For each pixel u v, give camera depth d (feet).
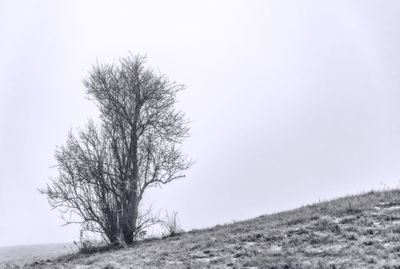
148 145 129.08
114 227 122.42
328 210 92.84
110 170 125.90
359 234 71.41
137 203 125.29
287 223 89.45
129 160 127.13
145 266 71.20
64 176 123.03
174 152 129.59
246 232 89.81
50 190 121.80
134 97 130.82
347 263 55.67
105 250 112.78
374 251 59.82
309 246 68.44
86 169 122.83
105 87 129.90
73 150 124.47
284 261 59.62
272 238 78.54
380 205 90.07
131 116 129.08
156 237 122.83
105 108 130.31
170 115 131.75
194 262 69.56
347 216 85.05
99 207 122.52
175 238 107.96
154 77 132.77
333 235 72.95
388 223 75.56
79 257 103.19
